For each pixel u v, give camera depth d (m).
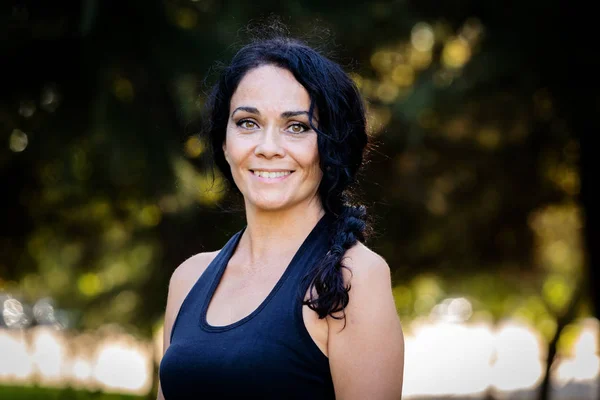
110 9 7.35
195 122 7.57
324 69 2.71
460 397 13.07
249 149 2.71
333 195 2.78
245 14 7.56
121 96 7.73
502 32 8.35
